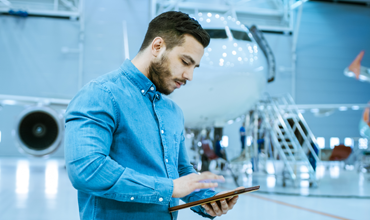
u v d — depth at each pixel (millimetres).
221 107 6422
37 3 19906
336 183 9172
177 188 1170
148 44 1399
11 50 19234
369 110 13344
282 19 22703
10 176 8680
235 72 6121
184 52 1312
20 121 9266
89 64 19953
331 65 22469
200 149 8281
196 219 4266
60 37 19688
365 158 14953
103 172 1091
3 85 19094
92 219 1280
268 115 8930
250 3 22516
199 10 21484
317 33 22516
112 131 1271
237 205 5277
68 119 1206
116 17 20297
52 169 11422
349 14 23031
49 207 4754
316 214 4555
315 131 21969
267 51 8578
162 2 20703
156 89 1431
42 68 19484
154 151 1370
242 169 10703
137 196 1131
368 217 4387
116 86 1316
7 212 4387
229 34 6598
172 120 1503
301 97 21969
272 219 4219
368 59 23172
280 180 9758
